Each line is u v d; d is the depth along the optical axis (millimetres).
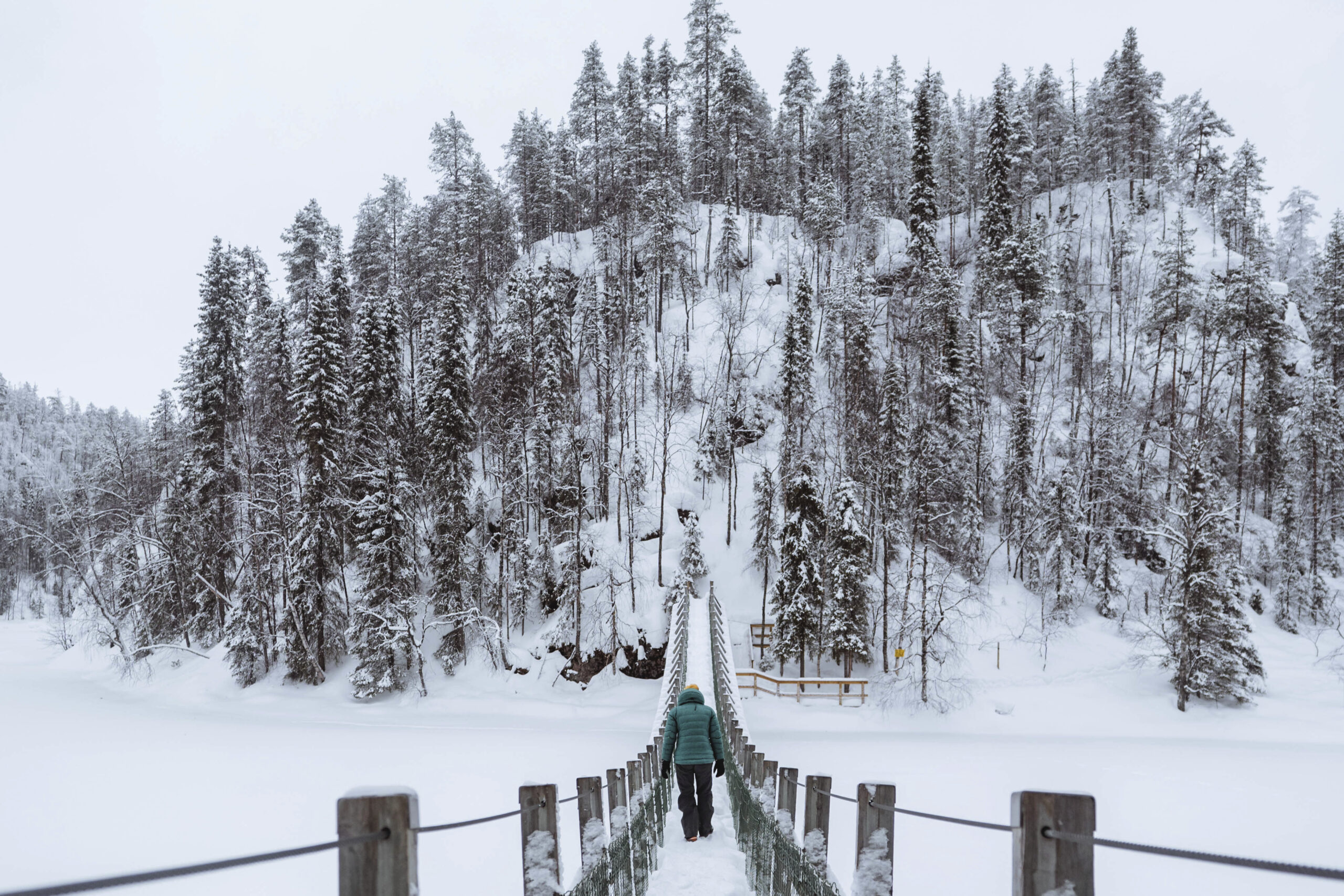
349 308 42344
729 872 6602
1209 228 66875
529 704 30891
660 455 44469
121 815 13539
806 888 4285
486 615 36188
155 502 40906
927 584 31547
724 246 61531
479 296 53406
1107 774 16625
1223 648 28406
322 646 34125
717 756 8008
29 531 41125
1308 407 44750
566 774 15859
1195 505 29609
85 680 39531
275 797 14805
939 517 32188
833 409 43969
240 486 38281
